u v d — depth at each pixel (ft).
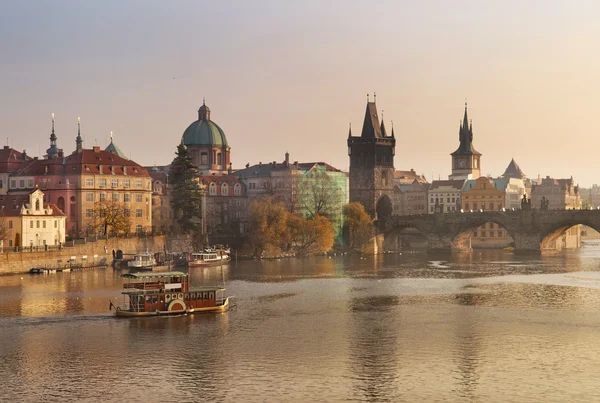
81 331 495.41
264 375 404.57
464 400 369.50
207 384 391.65
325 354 442.50
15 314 549.54
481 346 458.91
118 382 394.93
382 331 498.28
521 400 369.09
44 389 385.29
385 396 374.63
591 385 387.55
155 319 532.73
